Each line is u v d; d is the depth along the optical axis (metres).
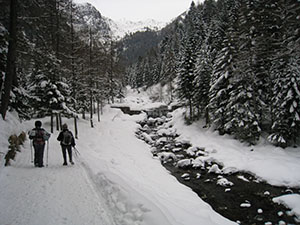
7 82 8.91
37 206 4.42
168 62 60.59
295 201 8.22
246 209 8.39
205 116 27.80
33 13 9.98
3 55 10.25
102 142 18.30
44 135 7.43
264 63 15.92
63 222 3.90
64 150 7.81
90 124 25.50
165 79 64.12
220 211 8.27
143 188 6.62
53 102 17.58
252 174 11.93
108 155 12.90
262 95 16.95
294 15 10.63
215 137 21.11
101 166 8.20
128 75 93.69
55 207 4.45
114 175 6.51
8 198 4.64
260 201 9.00
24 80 21.56
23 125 11.44
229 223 5.72
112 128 26.77
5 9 9.57
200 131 24.94
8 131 8.34
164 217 4.02
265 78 16.66
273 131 15.45
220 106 21.72
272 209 8.28
